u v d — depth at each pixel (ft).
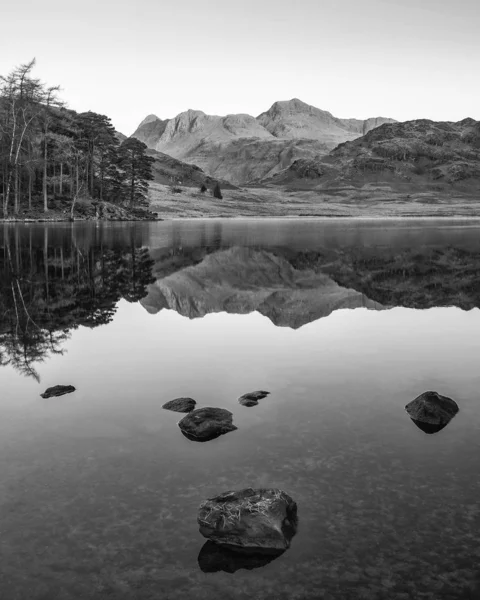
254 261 92.68
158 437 20.25
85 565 13.21
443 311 47.65
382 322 42.65
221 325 41.37
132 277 69.10
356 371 28.73
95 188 327.88
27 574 12.91
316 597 12.21
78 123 306.96
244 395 24.63
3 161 230.89
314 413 22.54
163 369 29.14
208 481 16.94
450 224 302.04
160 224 270.87
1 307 47.42
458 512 15.14
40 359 31.17
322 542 14.02
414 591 12.34
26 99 236.02
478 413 22.58
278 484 16.70
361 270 79.71
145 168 355.15
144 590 12.43
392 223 325.42
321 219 428.15
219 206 533.96
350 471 17.48
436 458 18.38
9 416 22.41
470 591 12.31
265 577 12.88
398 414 22.41
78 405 23.68
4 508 15.48
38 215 242.17
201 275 72.64
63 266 78.64
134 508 15.48
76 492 16.33
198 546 13.92
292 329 39.70
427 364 30.01
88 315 44.52
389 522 14.73
